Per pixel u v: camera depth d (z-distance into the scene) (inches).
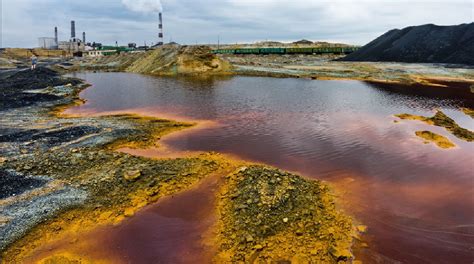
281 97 1615.4
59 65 3991.1
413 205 553.3
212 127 1051.9
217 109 1337.4
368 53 3969.0
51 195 552.1
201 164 686.5
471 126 1071.0
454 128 997.8
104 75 2869.1
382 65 3144.7
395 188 616.7
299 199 520.4
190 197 561.3
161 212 518.9
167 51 3164.4
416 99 1542.8
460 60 3068.4
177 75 2682.1
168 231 472.4
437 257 421.1
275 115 1225.4
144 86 2042.3
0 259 410.3
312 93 1731.1
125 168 649.6
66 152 733.3
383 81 2181.3
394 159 765.3
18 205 520.4
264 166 674.2
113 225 485.7
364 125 1069.8
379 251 426.3
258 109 1336.1
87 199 544.1
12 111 1234.6
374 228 478.9
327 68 2979.8
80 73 3122.5
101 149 789.9
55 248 435.2
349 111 1290.6
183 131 997.2
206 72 2741.1
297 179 597.9
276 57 4842.5
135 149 812.6
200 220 496.7
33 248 433.1
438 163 740.0
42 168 649.0
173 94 1724.9
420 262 410.3
